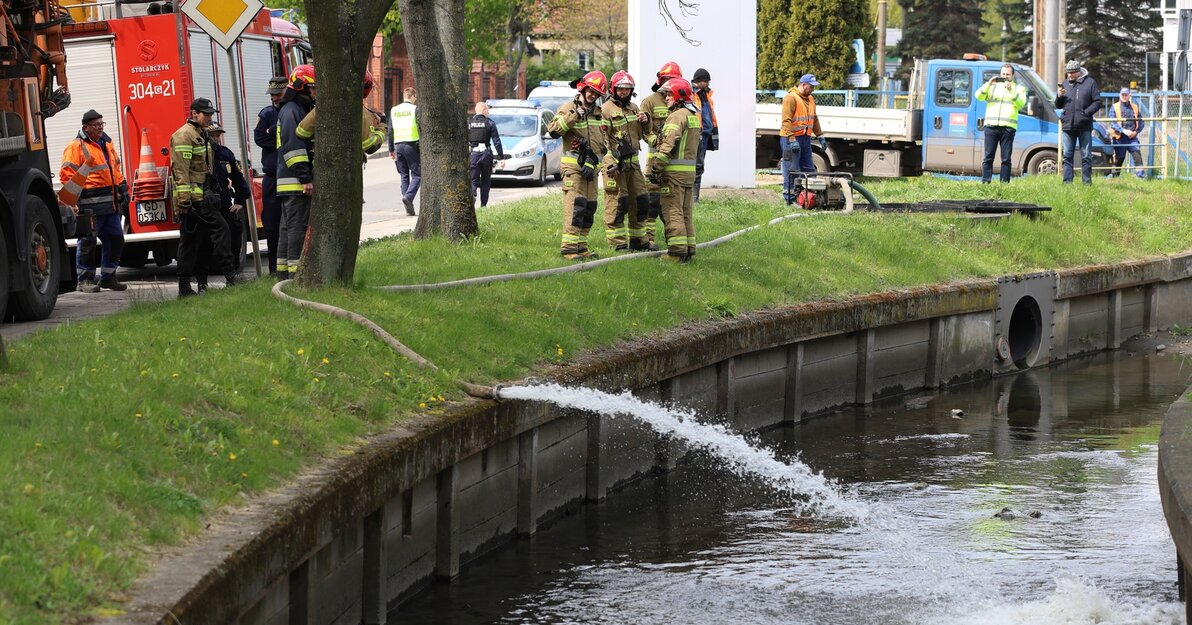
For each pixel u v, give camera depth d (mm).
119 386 14758
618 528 20891
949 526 20844
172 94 34625
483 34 111562
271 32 40250
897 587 17875
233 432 14664
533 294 23844
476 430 18297
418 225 31062
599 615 16906
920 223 37188
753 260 30391
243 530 12664
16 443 12391
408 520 17125
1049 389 32844
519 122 64312
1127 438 27266
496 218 34656
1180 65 63844
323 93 21453
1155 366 36188
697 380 25422
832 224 35812
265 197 28859
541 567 18859
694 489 23328
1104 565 18781
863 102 83500
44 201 26656
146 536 11906
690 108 28609
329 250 21766
